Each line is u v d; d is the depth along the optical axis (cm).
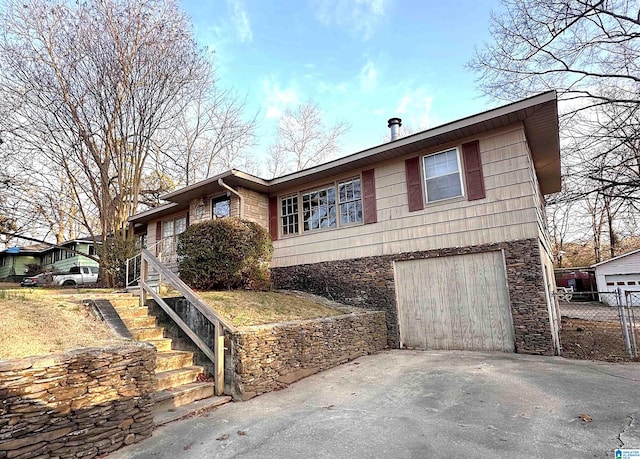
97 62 1166
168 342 601
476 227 779
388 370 624
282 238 1127
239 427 392
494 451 317
